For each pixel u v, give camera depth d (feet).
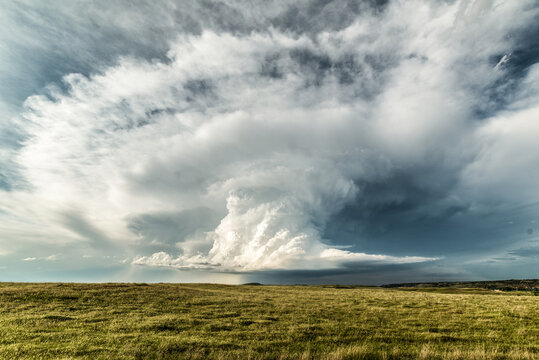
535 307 100.78
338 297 135.95
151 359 44.24
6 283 134.21
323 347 52.49
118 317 75.05
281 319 78.18
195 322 71.87
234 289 183.01
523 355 45.11
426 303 112.06
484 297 141.38
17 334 56.49
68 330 60.49
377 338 59.67
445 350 49.24
